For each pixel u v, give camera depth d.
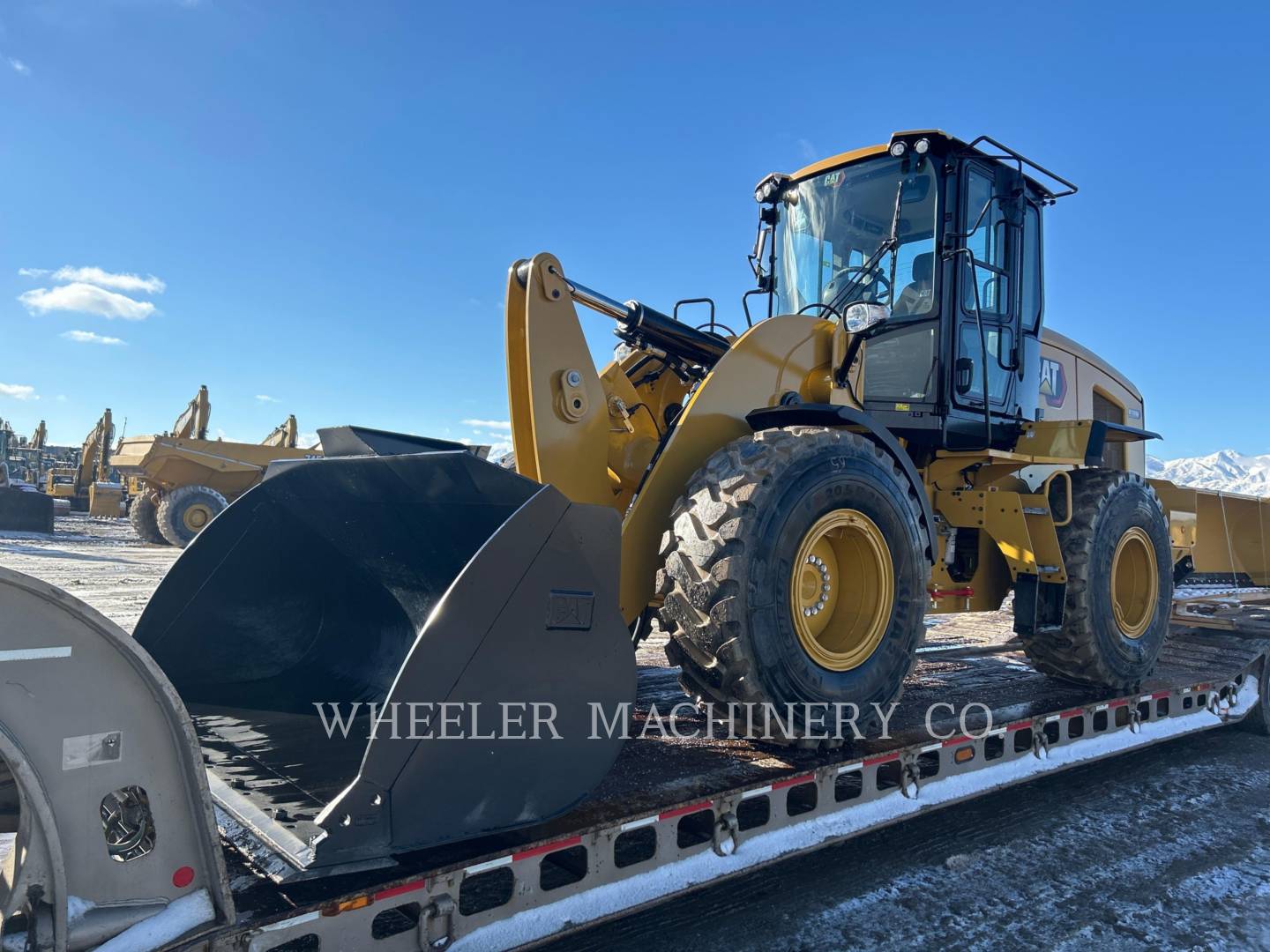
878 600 2.91
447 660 1.84
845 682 2.74
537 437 2.68
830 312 3.88
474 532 2.42
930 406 3.85
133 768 1.51
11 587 1.39
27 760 1.39
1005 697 3.94
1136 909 2.62
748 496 2.51
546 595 2.00
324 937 1.68
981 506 4.02
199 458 15.16
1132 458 6.61
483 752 1.89
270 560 3.00
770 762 2.69
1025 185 4.25
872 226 4.07
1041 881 2.80
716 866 2.31
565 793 2.03
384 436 3.03
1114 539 4.09
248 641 2.97
